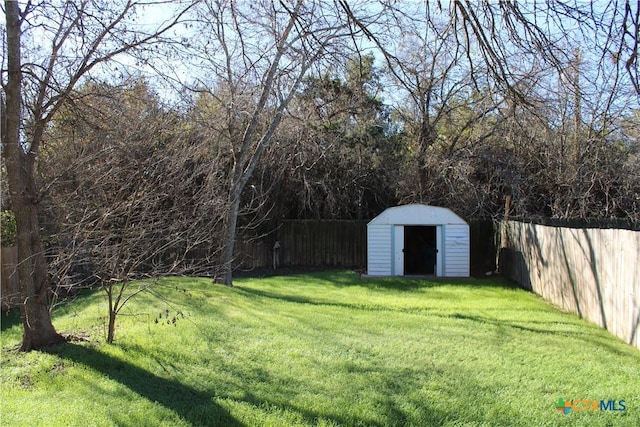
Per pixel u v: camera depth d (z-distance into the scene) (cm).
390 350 674
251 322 852
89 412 468
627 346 719
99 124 764
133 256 888
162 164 872
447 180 1952
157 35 692
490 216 2002
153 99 917
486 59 482
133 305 977
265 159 1795
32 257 693
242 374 575
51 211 778
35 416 460
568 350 679
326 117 1906
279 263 2095
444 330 809
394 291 1340
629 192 1716
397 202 2180
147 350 670
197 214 1060
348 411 462
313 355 649
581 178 1661
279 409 470
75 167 733
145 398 504
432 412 458
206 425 440
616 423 432
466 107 1975
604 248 855
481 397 494
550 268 1168
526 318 941
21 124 708
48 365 608
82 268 1121
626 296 761
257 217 1917
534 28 435
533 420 440
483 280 1578
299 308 1017
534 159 1802
